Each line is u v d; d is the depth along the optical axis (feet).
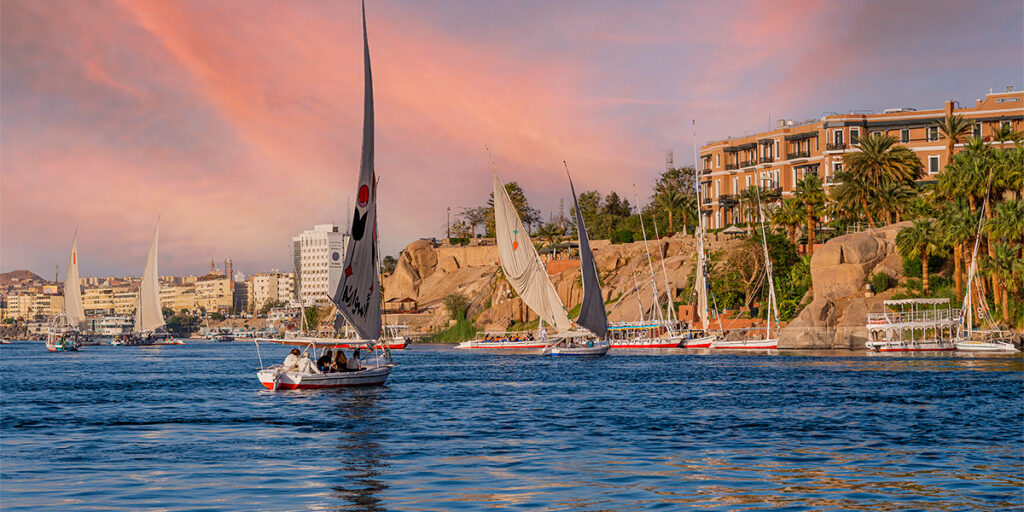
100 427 129.90
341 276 174.40
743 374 229.66
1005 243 342.23
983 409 138.31
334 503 74.54
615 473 86.94
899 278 401.70
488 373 256.93
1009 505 72.43
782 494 76.84
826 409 141.79
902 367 245.65
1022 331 337.52
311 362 188.75
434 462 94.48
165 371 309.22
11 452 104.42
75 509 72.64
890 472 86.48
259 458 98.12
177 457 99.30
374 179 181.57
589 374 244.83
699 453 99.04
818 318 389.39
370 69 178.29
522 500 75.15
